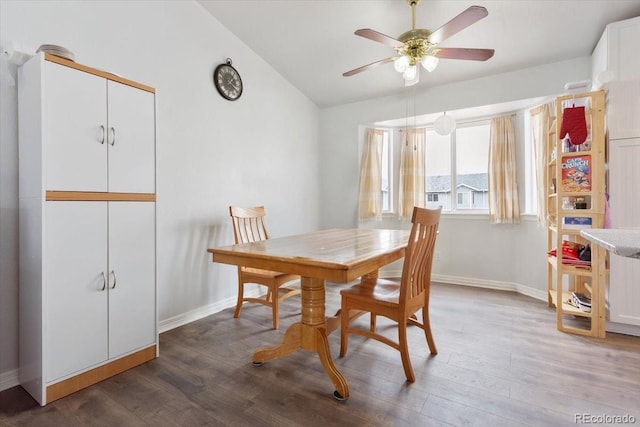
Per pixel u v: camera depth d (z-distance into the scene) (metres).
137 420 1.48
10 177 1.78
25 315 1.73
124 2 2.32
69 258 1.69
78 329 1.73
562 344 2.23
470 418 1.47
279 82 3.80
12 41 1.74
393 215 4.34
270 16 2.92
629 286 2.33
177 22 2.68
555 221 2.88
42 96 1.59
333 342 2.31
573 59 3.05
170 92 2.62
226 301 3.09
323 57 3.47
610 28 2.45
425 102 3.83
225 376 1.86
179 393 1.69
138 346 2.00
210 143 2.96
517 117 3.62
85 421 1.48
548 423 1.43
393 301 1.84
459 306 3.06
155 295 2.10
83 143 1.74
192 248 2.79
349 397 1.64
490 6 2.52
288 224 3.97
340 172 4.43
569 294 2.88
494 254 3.72
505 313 2.86
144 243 2.04
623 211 2.32
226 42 3.12
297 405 1.58
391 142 4.44
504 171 3.61
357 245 2.02
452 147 4.11
